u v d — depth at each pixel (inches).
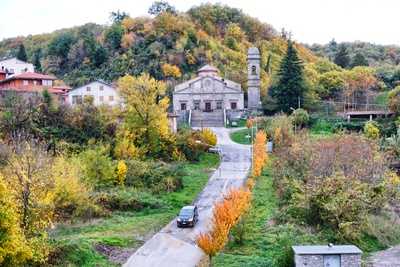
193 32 6924.2
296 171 2295.8
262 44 7465.6
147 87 3016.7
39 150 1738.4
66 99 4045.3
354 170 2124.8
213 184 2600.9
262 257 1462.8
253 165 2711.6
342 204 1705.2
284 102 4399.6
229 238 1612.9
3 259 1109.7
